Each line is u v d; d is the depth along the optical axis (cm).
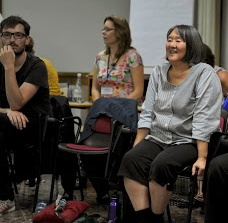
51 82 367
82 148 260
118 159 242
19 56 275
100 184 297
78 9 501
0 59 263
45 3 505
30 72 274
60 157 286
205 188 192
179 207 293
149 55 439
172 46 220
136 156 215
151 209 210
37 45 508
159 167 199
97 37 500
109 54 331
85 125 295
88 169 292
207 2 423
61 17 504
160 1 436
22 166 297
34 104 276
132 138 246
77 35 504
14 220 250
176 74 226
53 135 270
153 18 438
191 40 220
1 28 274
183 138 218
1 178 262
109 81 324
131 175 213
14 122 260
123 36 320
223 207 182
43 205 267
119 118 281
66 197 290
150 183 204
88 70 502
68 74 503
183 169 204
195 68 221
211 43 424
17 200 298
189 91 218
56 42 507
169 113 224
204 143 207
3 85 282
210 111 212
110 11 495
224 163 179
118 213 240
